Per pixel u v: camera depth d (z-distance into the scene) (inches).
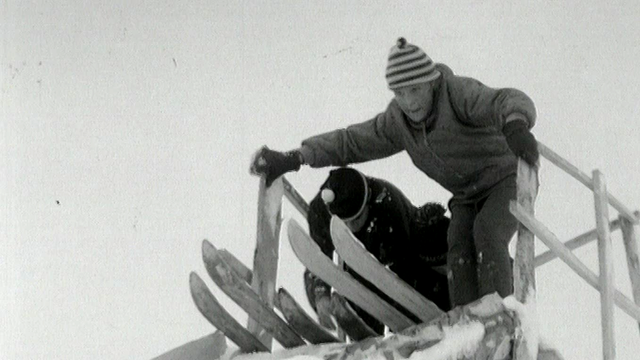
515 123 179.2
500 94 183.6
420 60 186.2
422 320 186.5
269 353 190.5
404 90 186.9
